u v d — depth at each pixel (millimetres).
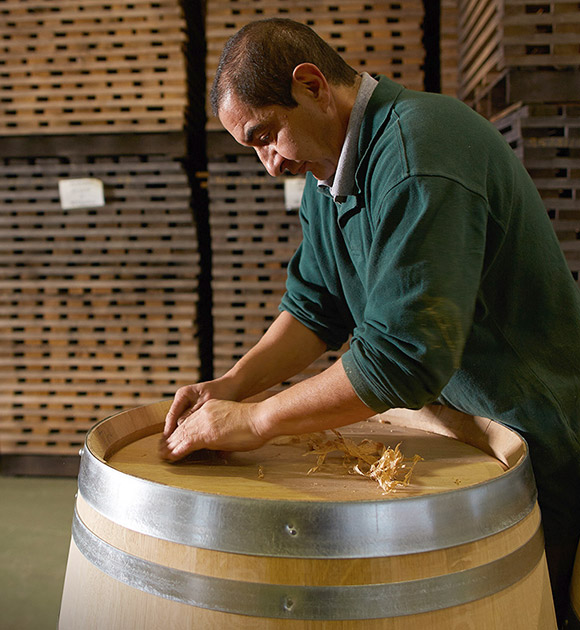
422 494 966
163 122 3318
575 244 2488
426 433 1473
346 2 3131
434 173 1043
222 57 1193
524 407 1290
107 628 984
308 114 1171
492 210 1157
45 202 3400
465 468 1205
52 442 3732
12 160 3400
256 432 1158
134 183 3355
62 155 3346
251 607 896
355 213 1286
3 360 3541
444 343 1021
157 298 3457
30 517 3137
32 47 3295
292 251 3340
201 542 919
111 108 3305
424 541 911
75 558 1090
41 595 2467
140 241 3410
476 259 1070
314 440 1355
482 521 959
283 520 897
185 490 943
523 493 1048
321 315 1574
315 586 887
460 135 1112
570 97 2377
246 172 3312
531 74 2381
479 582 942
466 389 1334
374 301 1076
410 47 3166
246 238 3363
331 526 890
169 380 3543
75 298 3482
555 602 1422
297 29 1189
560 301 1284
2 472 3656
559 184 2461
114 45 3314
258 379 1511
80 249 3502
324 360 3438
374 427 1537
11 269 3482
